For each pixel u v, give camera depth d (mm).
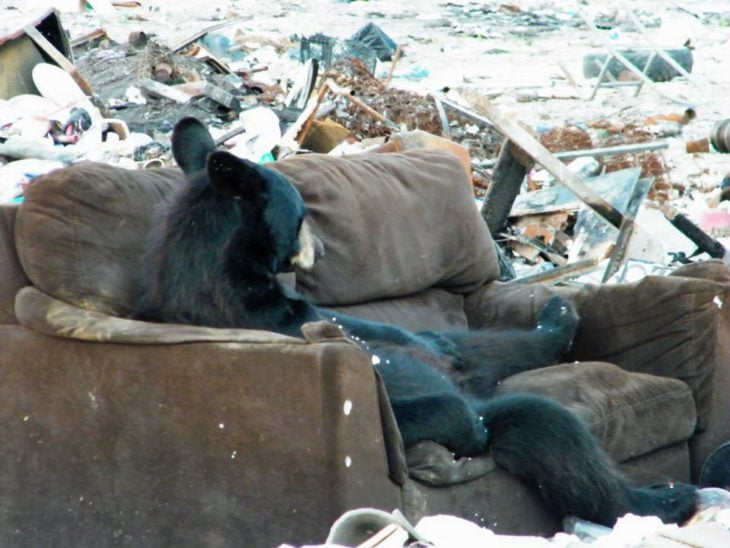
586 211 24234
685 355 14992
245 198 11992
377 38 59469
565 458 12039
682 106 49125
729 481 14266
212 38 54906
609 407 13789
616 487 12414
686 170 34406
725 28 77750
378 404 11188
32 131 28047
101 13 71062
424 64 60750
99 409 12008
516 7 85250
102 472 12062
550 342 15586
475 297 17391
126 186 13305
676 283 15102
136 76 38375
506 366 15227
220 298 12039
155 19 70875
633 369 15594
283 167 15305
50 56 32594
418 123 33844
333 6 85000
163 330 11688
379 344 13508
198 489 11656
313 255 12906
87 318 12086
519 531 12211
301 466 11203
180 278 12156
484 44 70688
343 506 11031
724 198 30859
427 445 11805
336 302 15164
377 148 23453
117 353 11852
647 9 83125
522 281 20641
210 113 36125
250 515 11461
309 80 37250
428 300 16672
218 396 11461
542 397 12648
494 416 12391
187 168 13172
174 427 11688
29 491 12359
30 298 12375
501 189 23469
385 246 15711
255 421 11344
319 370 11008
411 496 11320
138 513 11938
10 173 24625
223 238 12070
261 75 47688
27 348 12281
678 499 12898
